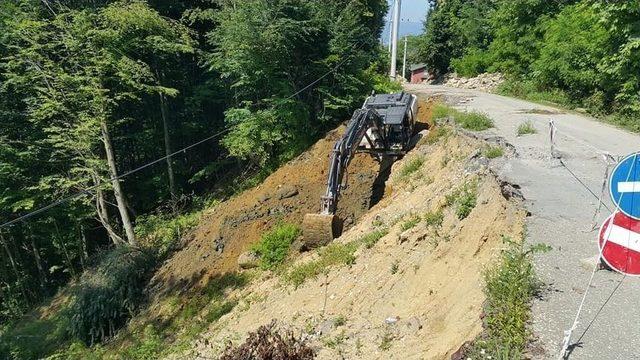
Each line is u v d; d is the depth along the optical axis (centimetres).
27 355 1722
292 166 1800
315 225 1232
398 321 760
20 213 2217
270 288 1234
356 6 2270
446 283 756
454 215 892
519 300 555
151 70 2289
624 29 1548
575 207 820
